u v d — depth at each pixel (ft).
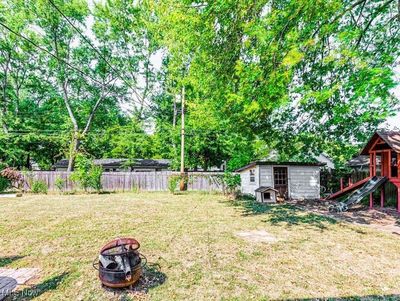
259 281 12.13
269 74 16.72
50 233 21.11
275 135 29.63
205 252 16.25
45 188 55.52
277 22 16.52
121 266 11.35
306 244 17.92
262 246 17.47
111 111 89.97
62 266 14.07
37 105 88.94
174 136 71.87
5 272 13.28
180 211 32.17
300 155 38.70
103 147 86.33
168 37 40.40
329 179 52.95
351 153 41.86
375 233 20.98
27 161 81.35
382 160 36.04
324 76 19.40
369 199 38.04
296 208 34.91
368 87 13.23
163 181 61.57
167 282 12.08
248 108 17.95
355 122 23.63
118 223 24.88
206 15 18.90
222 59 21.45
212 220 26.40
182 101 61.41
